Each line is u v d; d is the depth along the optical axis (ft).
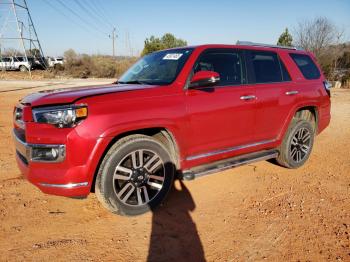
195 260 9.60
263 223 11.57
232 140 14.05
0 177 15.38
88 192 10.66
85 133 10.11
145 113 11.16
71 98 10.44
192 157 12.93
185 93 12.30
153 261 9.52
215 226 11.40
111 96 10.81
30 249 9.95
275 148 16.53
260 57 15.48
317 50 105.29
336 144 22.85
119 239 10.57
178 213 12.29
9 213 12.03
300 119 16.94
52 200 13.19
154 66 14.19
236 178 15.76
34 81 93.15
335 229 11.21
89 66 144.05
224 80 13.76
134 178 11.53
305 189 14.57
